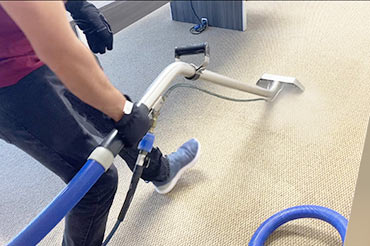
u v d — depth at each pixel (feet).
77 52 1.68
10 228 4.53
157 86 2.69
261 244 3.61
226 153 4.97
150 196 4.56
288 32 7.60
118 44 8.43
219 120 5.58
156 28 8.95
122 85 6.88
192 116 5.77
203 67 3.33
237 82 4.19
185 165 4.54
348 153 4.61
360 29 7.19
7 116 2.35
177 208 4.33
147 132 2.55
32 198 4.93
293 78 5.63
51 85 2.40
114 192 2.99
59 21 1.56
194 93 6.30
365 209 2.49
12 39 2.13
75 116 2.63
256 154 4.86
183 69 3.05
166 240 4.01
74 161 2.63
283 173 4.52
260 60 6.81
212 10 8.26
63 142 2.53
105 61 7.79
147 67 7.34
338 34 7.16
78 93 1.86
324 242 3.70
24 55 2.23
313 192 4.22
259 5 9.13
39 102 2.35
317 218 3.75
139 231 4.16
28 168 5.47
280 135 5.08
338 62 6.31
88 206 2.80
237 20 7.98
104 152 2.08
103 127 3.15
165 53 7.75
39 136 2.45
